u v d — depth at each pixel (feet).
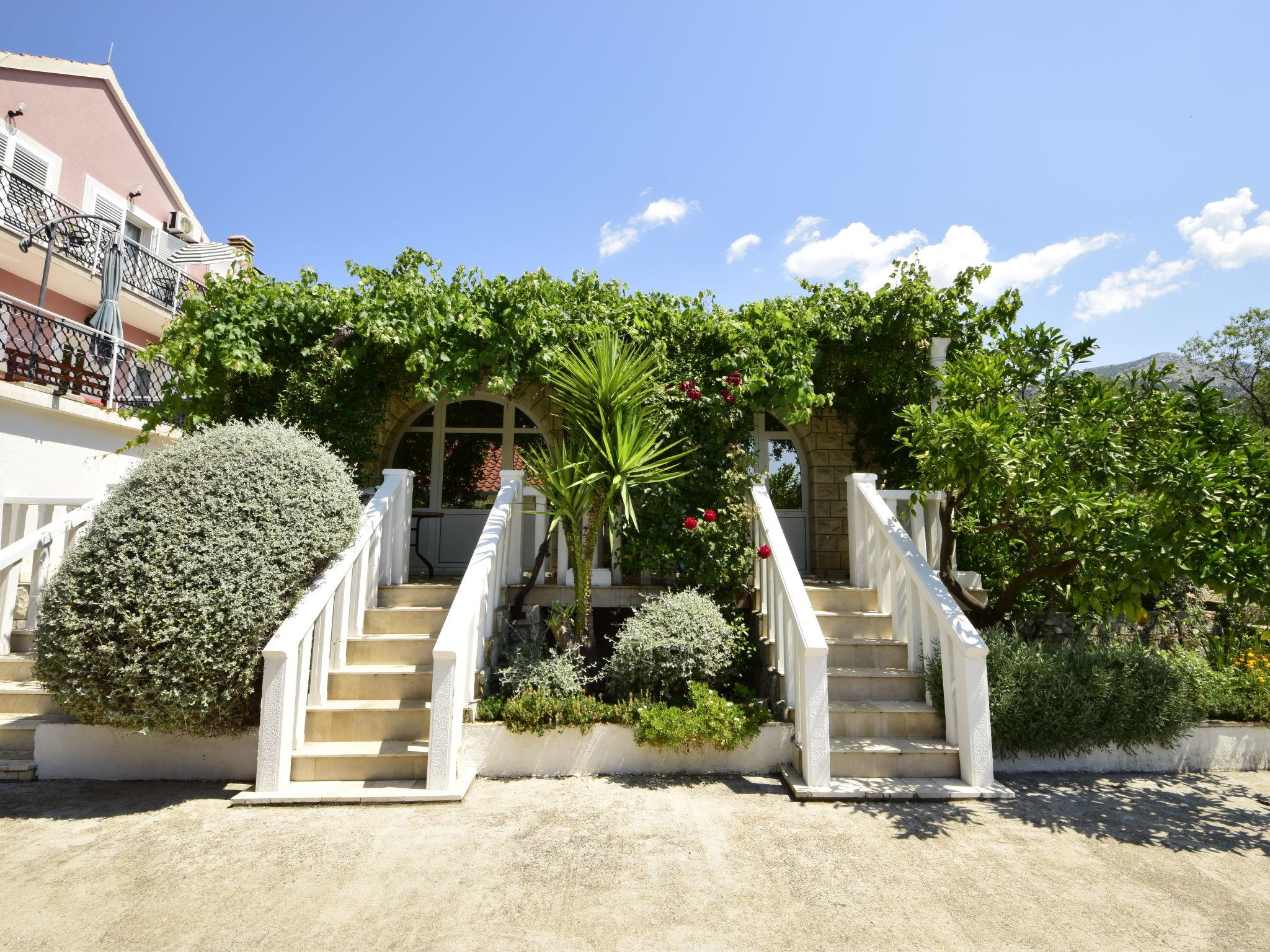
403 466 27.35
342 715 14.96
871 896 9.75
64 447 25.14
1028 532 17.93
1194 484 13.51
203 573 13.60
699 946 8.46
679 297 22.63
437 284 21.68
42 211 38.47
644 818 12.56
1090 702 15.33
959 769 14.64
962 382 17.81
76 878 10.07
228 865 10.53
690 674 16.15
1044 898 9.75
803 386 21.53
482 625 16.67
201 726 13.78
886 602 18.97
